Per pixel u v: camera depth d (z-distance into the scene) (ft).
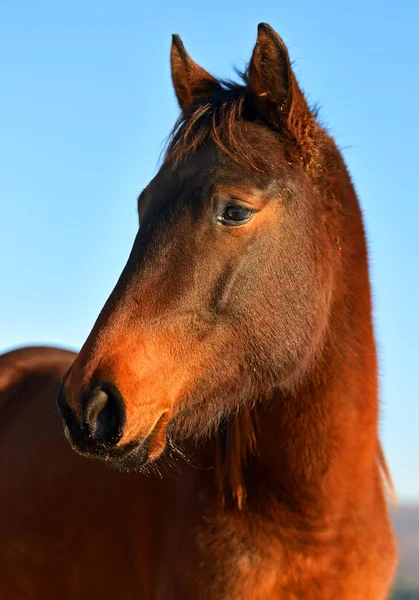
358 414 16.03
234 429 15.81
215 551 15.47
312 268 15.76
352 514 15.79
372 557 15.90
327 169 16.75
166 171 15.52
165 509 16.55
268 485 15.64
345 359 16.06
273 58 15.90
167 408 14.44
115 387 13.69
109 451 13.66
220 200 14.88
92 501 17.84
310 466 15.47
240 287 14.99
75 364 14.03
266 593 15.31
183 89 18.08
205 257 14.79
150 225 15.01
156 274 14.64
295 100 16.06
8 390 22.26
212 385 15.14
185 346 14.65
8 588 19.33
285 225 15.44
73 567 18.06
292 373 15.58
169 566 16.06
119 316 14.30
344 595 15.52
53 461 19.12
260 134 15.96
